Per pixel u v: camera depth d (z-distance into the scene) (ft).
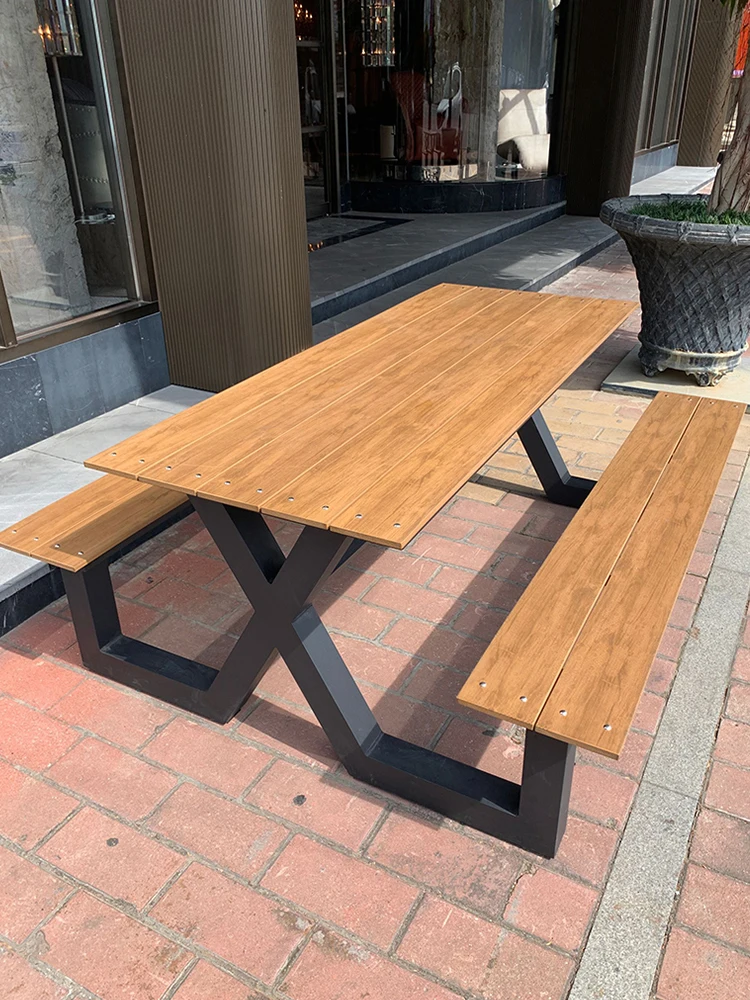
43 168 12.71
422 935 5.99
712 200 15.47
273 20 11.94
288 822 6.96
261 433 7.67
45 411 12.96
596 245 28.19
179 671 8.30
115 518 8.42
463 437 7.47
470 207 31.50
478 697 5.70
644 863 6.49
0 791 7.27
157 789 7.29
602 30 30.22
